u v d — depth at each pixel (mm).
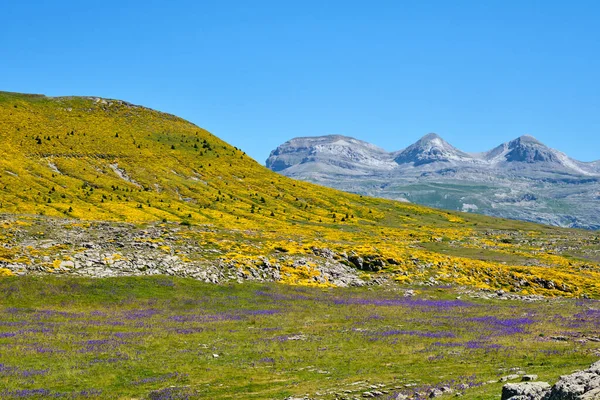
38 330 40438
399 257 79875
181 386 28547
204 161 189750
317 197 183375
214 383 29062
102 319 45656
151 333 41250
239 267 66000
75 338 38656
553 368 28562
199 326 44500
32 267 56188
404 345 37625
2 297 49000
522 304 61625
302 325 45906
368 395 25297
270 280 65188
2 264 55625
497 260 100500
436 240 131500
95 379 29703
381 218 170000
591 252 130500
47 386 28328
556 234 175375
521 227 196125
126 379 29875
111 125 193375
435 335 41312
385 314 52000
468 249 115250
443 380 27609
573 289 76000
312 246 79500
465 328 44562
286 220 142750
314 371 31234
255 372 31188
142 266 61312
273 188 181875
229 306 54000
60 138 165500
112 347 36469
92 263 59969
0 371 30156
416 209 199375
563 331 42688
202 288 58844
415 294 65938
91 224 80250
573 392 16969
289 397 25547
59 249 62688
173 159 182125
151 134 198750
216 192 160000
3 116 167125
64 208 109188
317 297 60281
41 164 142750
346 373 30609
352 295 63219
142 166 165250
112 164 160750
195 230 84312
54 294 51531
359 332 42625
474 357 33188
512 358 32375
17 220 76000
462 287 71688
